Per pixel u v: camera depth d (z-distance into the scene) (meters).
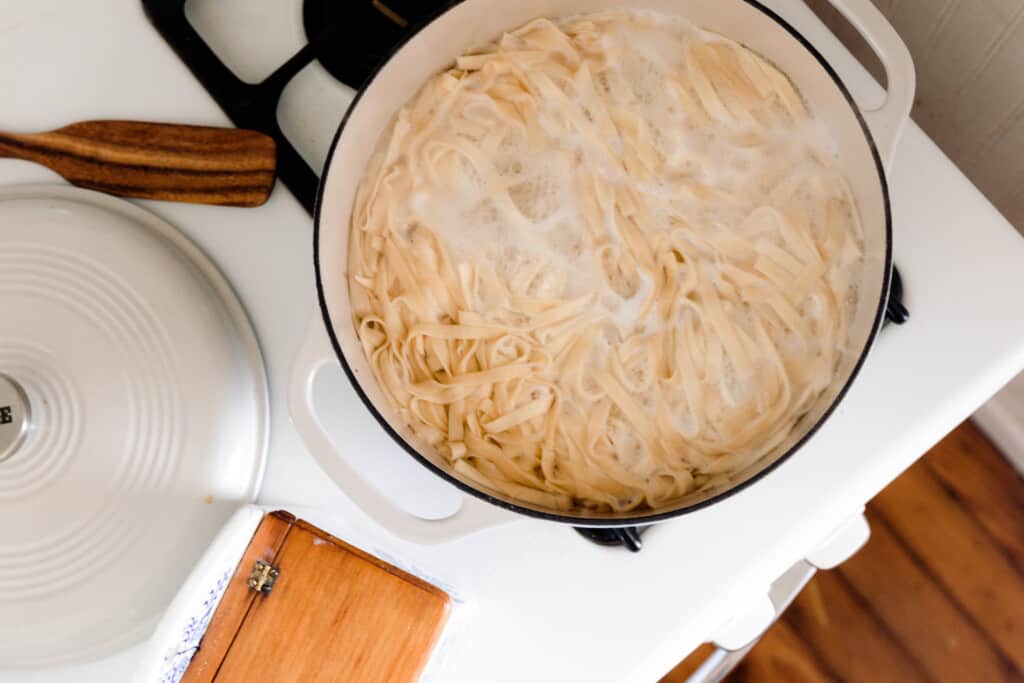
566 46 0.60
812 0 0.85
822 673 1.20
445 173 0.60
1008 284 0.60
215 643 0.61
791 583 1.01
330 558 0.61
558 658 0.64
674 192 0.58
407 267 0.59
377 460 0.67
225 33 0.72
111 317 0.65
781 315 0.56
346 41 0.70
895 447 0.60
